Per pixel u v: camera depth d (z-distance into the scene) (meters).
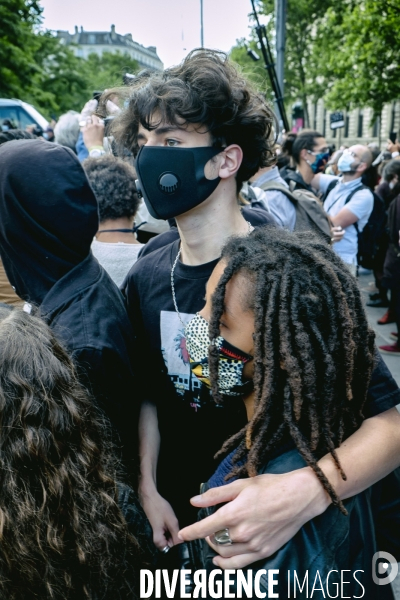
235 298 0.93
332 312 0.87
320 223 3.02
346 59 17.38
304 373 0.85
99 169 2.17
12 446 0.77
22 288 1.33
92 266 1.31
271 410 0.90
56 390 0.83
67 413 0.84
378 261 6.24
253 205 2.35
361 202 4.48
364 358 0.94
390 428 1.00
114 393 1.19
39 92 19.39
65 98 25.36
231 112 1.23
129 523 1.02
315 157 4.26
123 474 1.18
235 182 1.34
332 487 0.86
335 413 0.92
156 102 1.21
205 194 1.26
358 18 15.10
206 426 1.37
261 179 3.12
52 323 1.18
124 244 2.15
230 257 0.98
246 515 0.84
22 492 0.77
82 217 1.24
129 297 1.47
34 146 1.23
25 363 0.81
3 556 0.76
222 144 1.26
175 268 1.37
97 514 0.87
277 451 0.93
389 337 5.34
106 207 2.13
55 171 1.20
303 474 0.89
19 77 18.14
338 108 19.61
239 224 1.37
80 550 0.82
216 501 0.88
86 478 0.85
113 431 1.21
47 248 1.24
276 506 0.85
